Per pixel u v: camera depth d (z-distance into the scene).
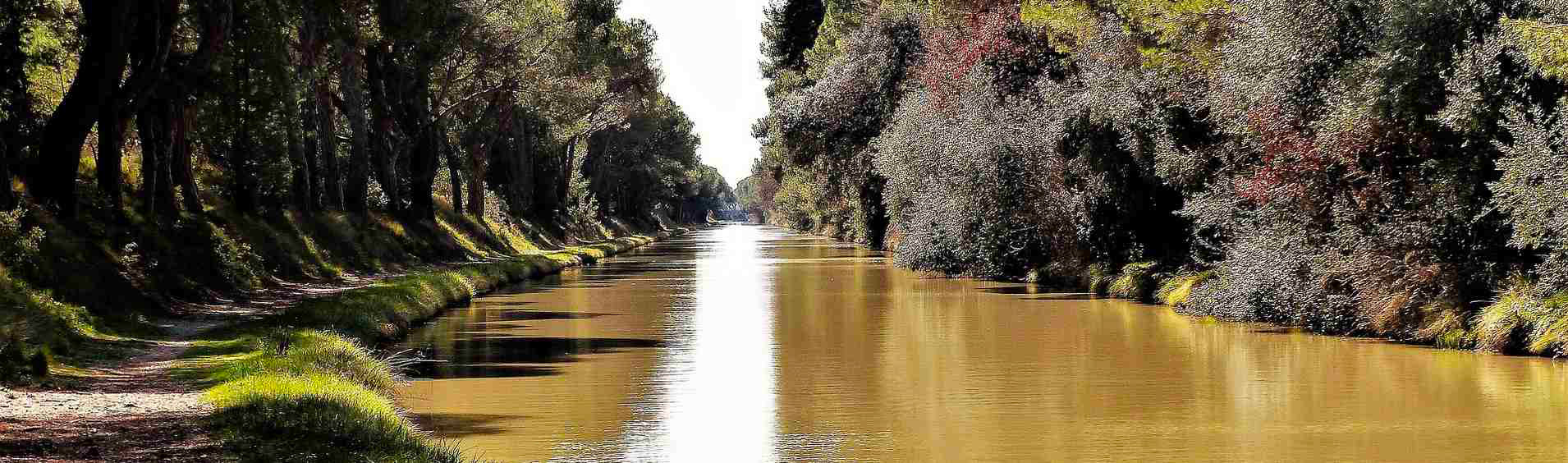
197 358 18.25
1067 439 14.69
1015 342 23.95
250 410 12.80
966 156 41.19
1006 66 44.88
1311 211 24.84
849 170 64.06
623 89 80.56
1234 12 28.48
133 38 27.62
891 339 24.72
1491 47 21.30
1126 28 34.47
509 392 18.08
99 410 13.21
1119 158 35.38
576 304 34.00
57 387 15.01
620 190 132.75
